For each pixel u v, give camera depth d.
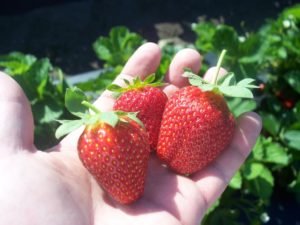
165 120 0.13
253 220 0.22
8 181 0.12
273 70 0.24
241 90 0.13
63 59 0.31
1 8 0.33
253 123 0.15
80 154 0.12
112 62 0.23
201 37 0.23
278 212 0.24
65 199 0.12
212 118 0.13
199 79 0.13
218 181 0.15
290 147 0.22
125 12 0.34
